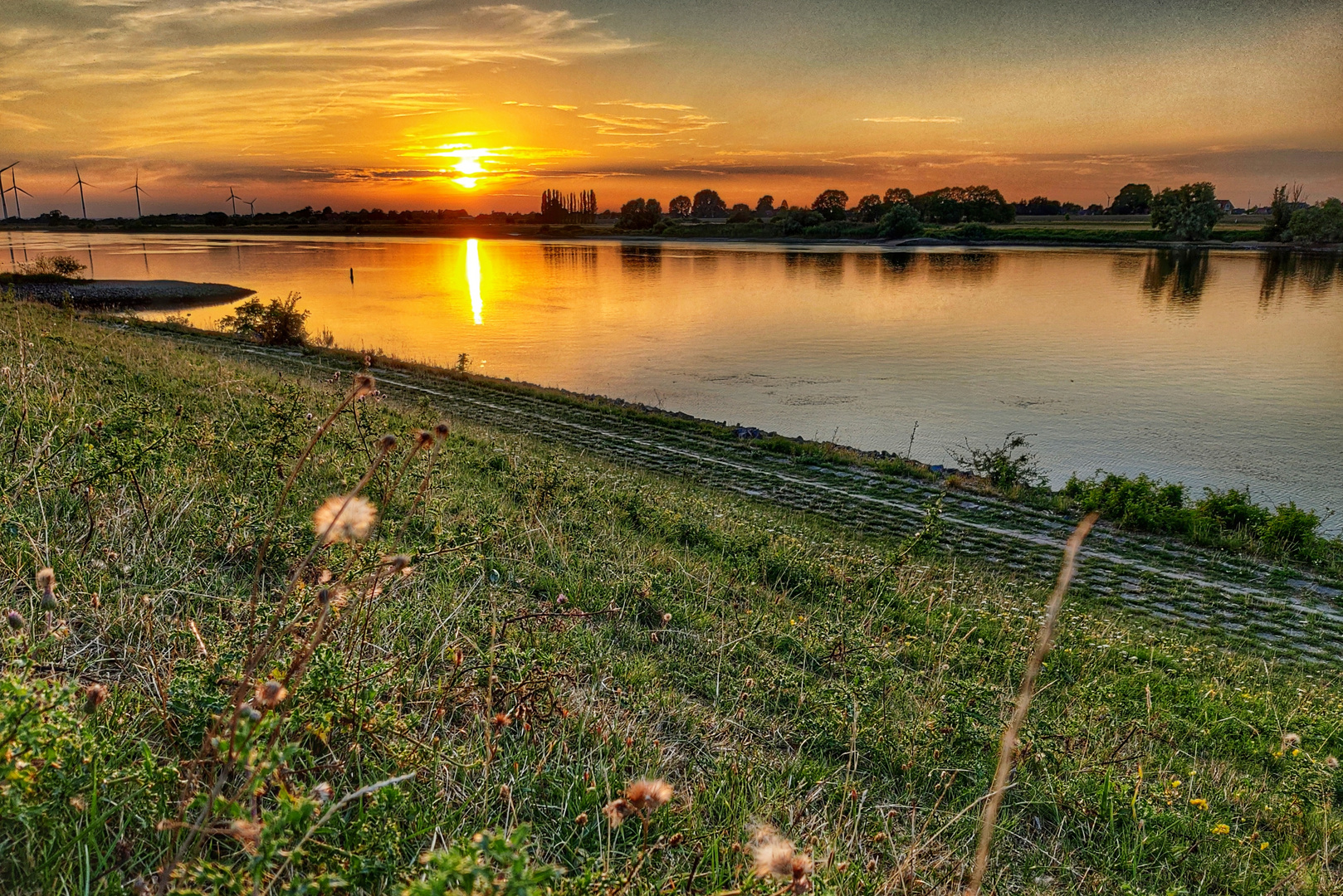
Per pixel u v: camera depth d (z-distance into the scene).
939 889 3.52
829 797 4.17
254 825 1.93
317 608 3.24
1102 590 14.21
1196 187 152.12
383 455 2.21
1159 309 62.91
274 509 6.13
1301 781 5.82
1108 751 5.75
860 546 14.30
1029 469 23.14
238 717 1.98
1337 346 46.34
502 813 3.17
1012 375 38.50
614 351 44.72
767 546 10.51
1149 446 27.11
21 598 3.77
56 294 66.00
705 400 33.09
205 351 29.69
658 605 6.80
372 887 2.45
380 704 3.26
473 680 4.08
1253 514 18.64
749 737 4.80
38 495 4.55
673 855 3.17
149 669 3.29
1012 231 175.75
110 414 7.05
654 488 15.27
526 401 27.89
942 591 10.34
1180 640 11.59
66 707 2.34
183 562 4.74
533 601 6.07
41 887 2.11
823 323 56.47
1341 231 138.25
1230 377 37.94
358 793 1.93
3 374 7.85
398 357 40.22
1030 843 4.38
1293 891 4.45
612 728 4.18
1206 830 4.85
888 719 5.44
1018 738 5.17
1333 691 9.91
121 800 2.51
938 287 81.44
